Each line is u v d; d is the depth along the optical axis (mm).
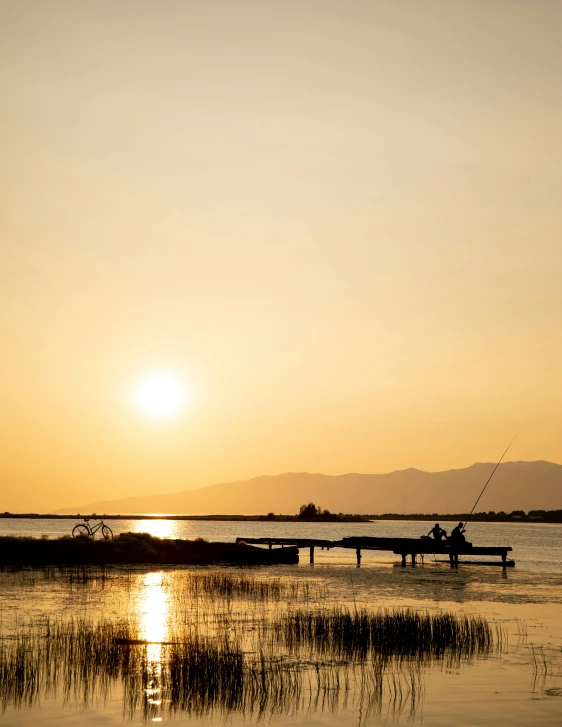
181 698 19484
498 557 79875
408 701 19328
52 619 30766
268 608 34938
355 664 23266
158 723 17656
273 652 24734
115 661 22797
